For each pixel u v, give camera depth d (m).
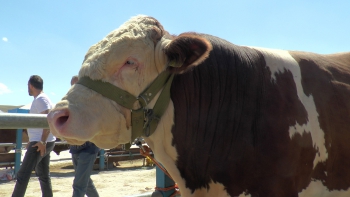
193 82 2.53
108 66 2.29
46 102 5.18
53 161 14.01
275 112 2.46
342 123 2.66
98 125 2.21
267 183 2.37
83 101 2.20
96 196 5.40
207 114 2.51
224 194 2.47
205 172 2.52
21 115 2.22
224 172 2.45
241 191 2.43
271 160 2.38
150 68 2.39
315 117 2.57
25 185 4.70
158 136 2.54
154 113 2.44
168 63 2.38
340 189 2.65
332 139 2.61
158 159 2.62
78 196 4.72
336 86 2.76
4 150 10.52
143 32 2.42
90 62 2.31
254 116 2.45
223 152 2.46
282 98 2.51
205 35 2.67
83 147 4.81
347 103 2.73
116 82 2.30
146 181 9.26
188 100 2.52
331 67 2.89
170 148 2.56
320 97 2.65
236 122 2.46
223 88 2.51
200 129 2.51
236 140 2.44
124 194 7.43
